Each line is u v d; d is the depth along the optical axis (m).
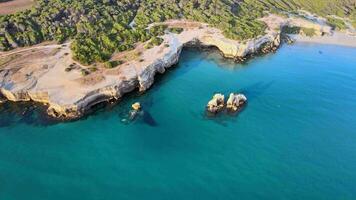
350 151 78.56
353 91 102.44
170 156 75.31
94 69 96.50
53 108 85.19
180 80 103.06
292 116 89.25
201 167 72.81
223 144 79.00
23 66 97.00
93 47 105.06
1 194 66.50
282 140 80.81
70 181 69.19
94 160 73.88
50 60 100.38
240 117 87.50
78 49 103.06
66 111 83.75
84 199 65.75
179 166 72.88
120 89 91.62
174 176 70.56
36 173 70.69
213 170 72.12
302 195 67.19
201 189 67.94
